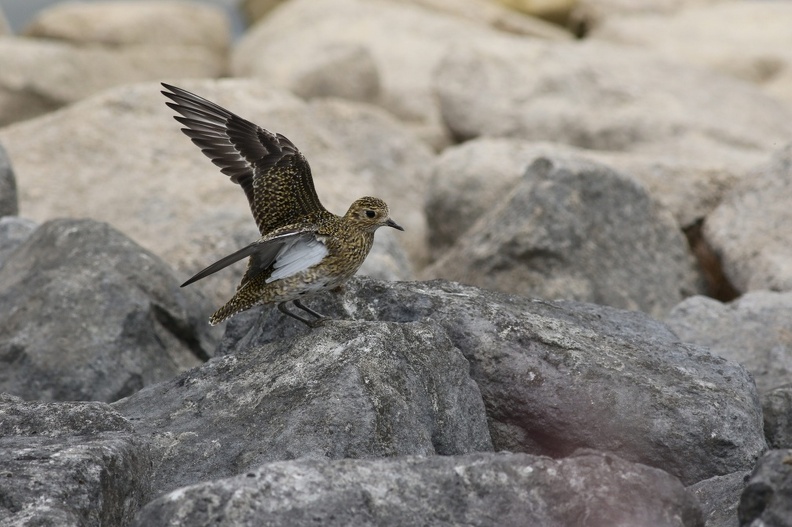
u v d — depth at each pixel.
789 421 11.96
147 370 14.44
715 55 32.75
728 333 14.85
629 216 18.50
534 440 11.01
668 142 25.06
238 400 10.39
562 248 17.56
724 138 25.33
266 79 30.70
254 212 11.20
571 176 18.11
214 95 22.52
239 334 12.65
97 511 8.79
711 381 11.32
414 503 8.20
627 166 20.86
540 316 11.85
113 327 14.39
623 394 10.88
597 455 8.70
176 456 9.79
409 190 23.45
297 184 11.27
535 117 25.89
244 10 46.97
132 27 36.03
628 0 37.94
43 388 13.99
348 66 29.78
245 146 11.62
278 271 10.76
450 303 11.62
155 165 21.33
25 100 30.41
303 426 9.75
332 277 10.93
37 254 15.48
